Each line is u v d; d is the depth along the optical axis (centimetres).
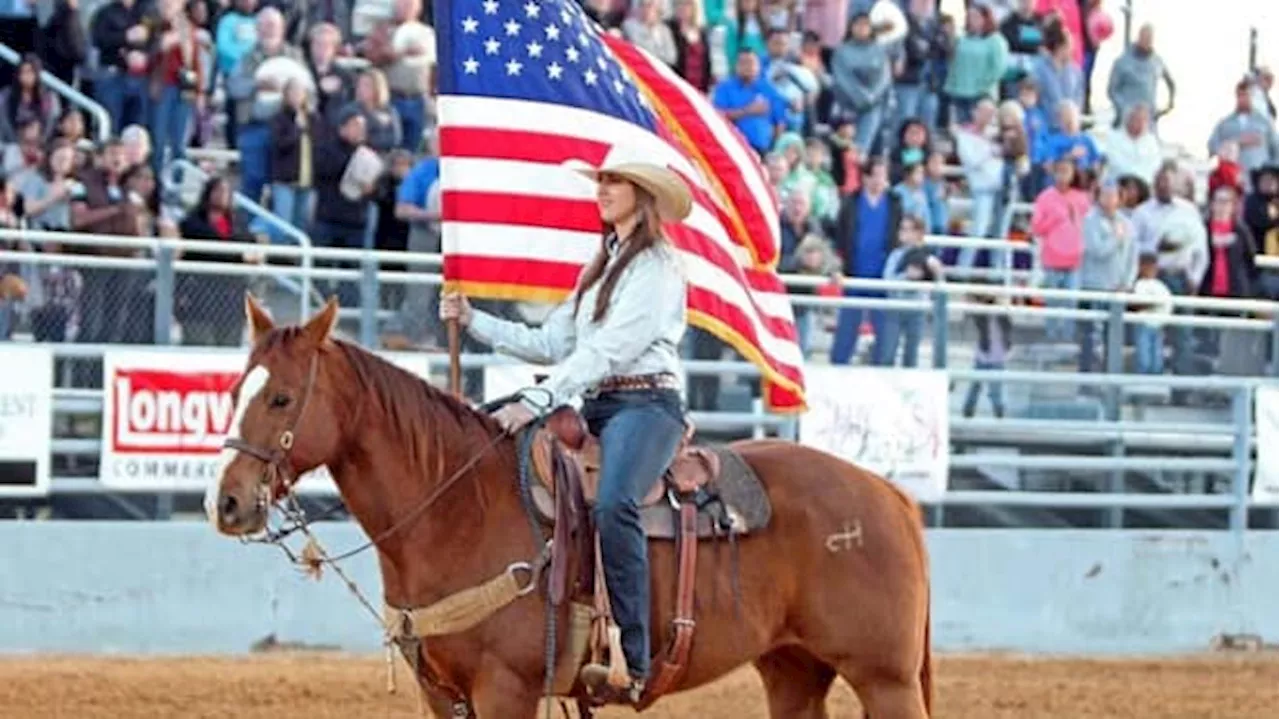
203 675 4475
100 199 5234
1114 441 5788
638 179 2762
